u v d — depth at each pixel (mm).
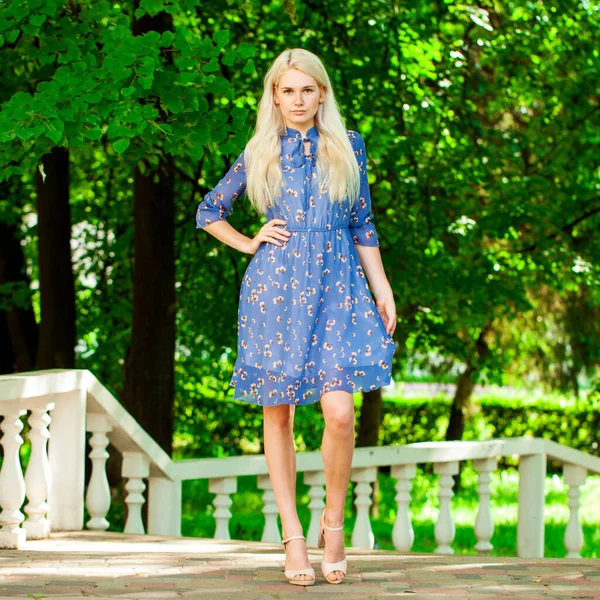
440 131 9719
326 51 8750
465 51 9930
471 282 9523
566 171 10672
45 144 5527
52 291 9766
